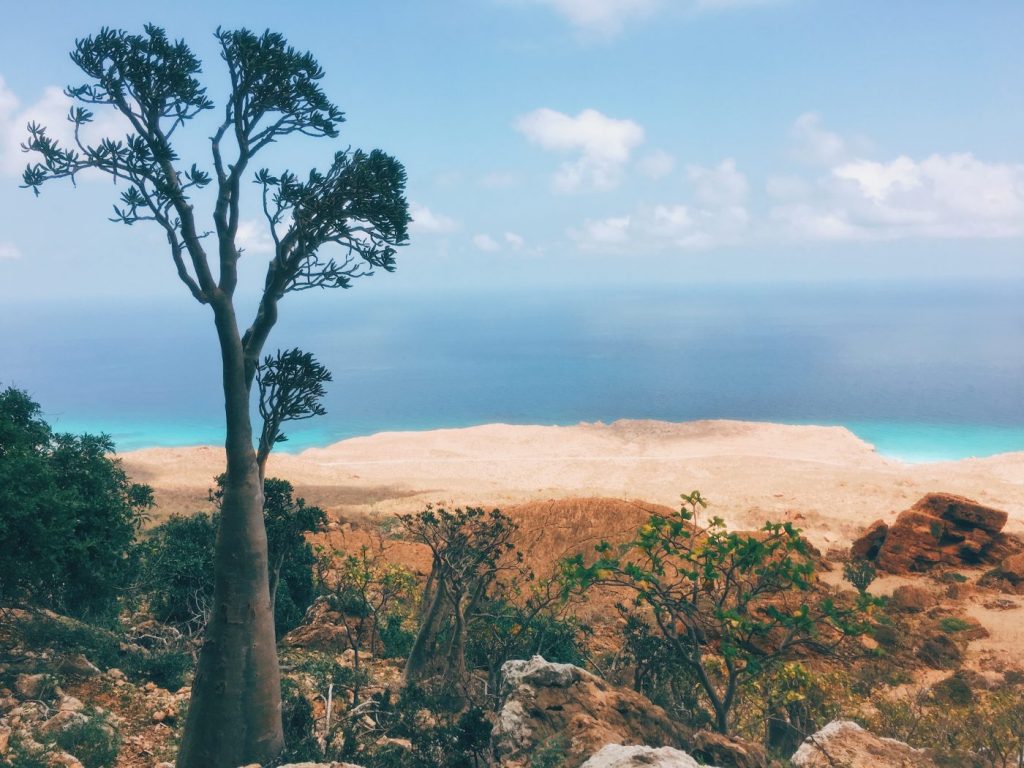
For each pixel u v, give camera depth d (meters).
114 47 12.40
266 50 12.76
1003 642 34.84
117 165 12.20
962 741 17.53
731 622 14.51
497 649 19.53
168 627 20.77
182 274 12.52
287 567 23.47
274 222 13.23
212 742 12.61
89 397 193.25
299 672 18.41
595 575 15.52
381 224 13.47
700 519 55.81
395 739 13.72
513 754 11.07
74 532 17.20
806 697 18.28
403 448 109.00
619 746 8.92
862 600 15.09
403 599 25.39
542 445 112.19
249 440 13.12
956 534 47.75
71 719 13.45
